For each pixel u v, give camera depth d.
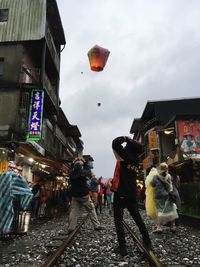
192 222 10.89
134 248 6.50
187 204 13.29
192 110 33.75
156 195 8.66
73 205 8.88
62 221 13.87
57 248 6.23
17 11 21.36
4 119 19.06
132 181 5.95
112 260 5.33
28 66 22.02
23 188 8.20
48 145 26.70
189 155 23.39
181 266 4.78
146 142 37.03
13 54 20.44
